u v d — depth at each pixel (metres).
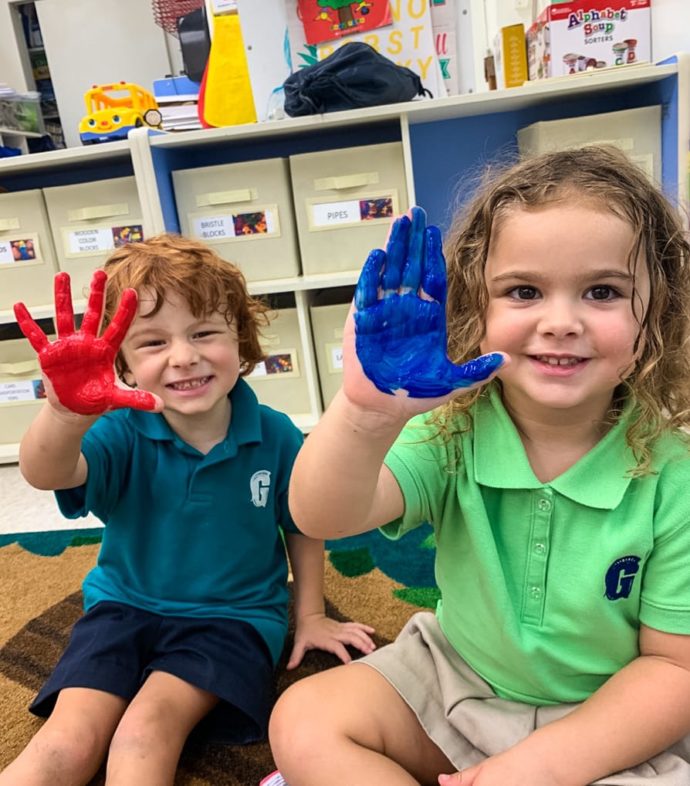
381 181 1.59
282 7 1.63
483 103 1.55
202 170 1.61
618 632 0.60
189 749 0.77
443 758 0.66
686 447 0.60
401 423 0.48
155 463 0.86
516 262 0.55
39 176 1.93
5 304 1.74
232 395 0.92
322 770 0.58
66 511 0.79
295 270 1.67
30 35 3.18
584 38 1.58
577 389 0.56
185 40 1.75
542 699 0.63
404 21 1.64
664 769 0.55
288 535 0.98
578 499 0.58
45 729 0.71
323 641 0.92
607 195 0.55
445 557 0.66
